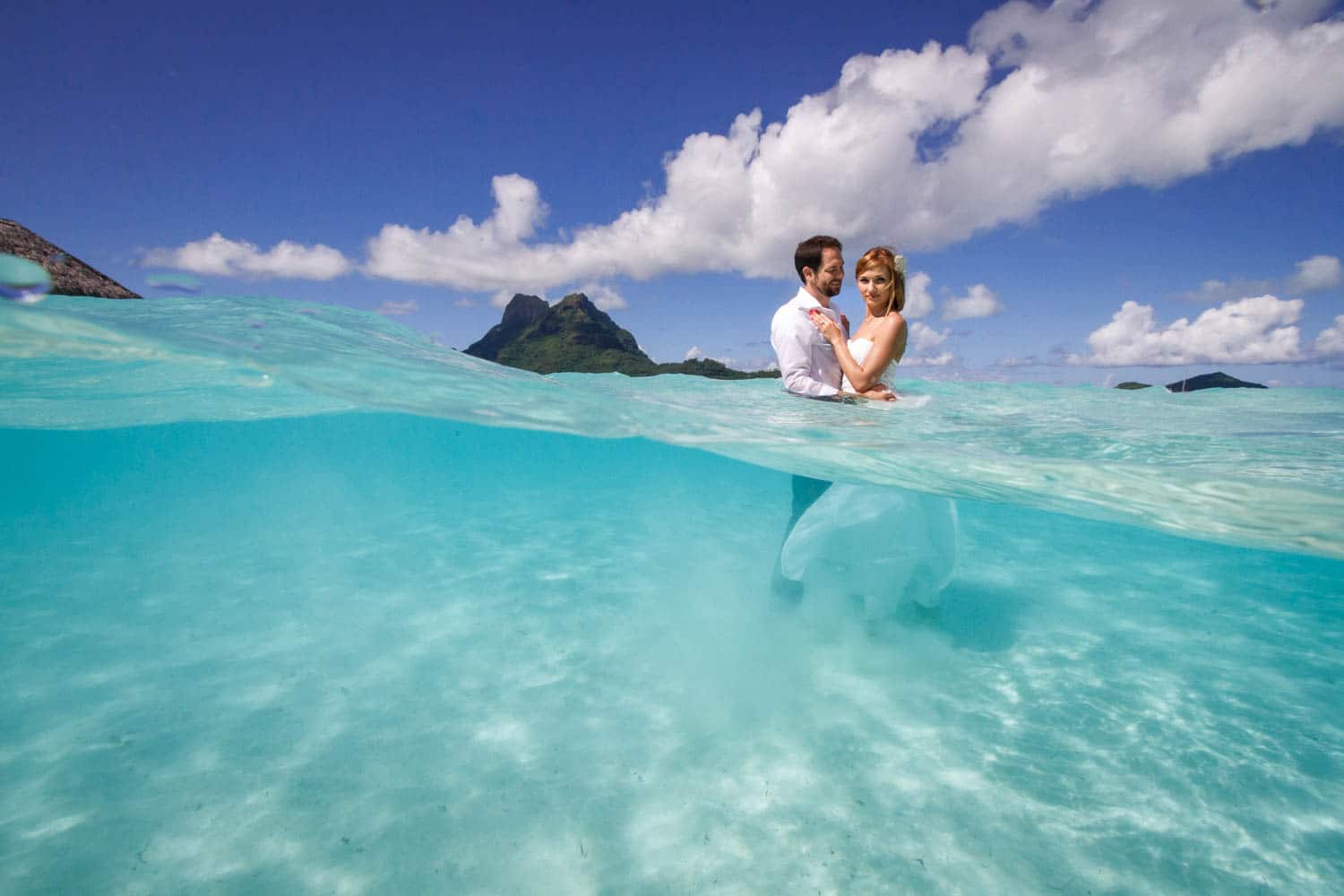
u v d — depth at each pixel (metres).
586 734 2.98
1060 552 6.96
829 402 4.82
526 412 5.59
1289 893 2.03
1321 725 3.11
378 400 6.11
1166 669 3.77
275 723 3.07
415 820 2.35
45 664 3.79
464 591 5.32
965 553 6.72
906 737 2.95
